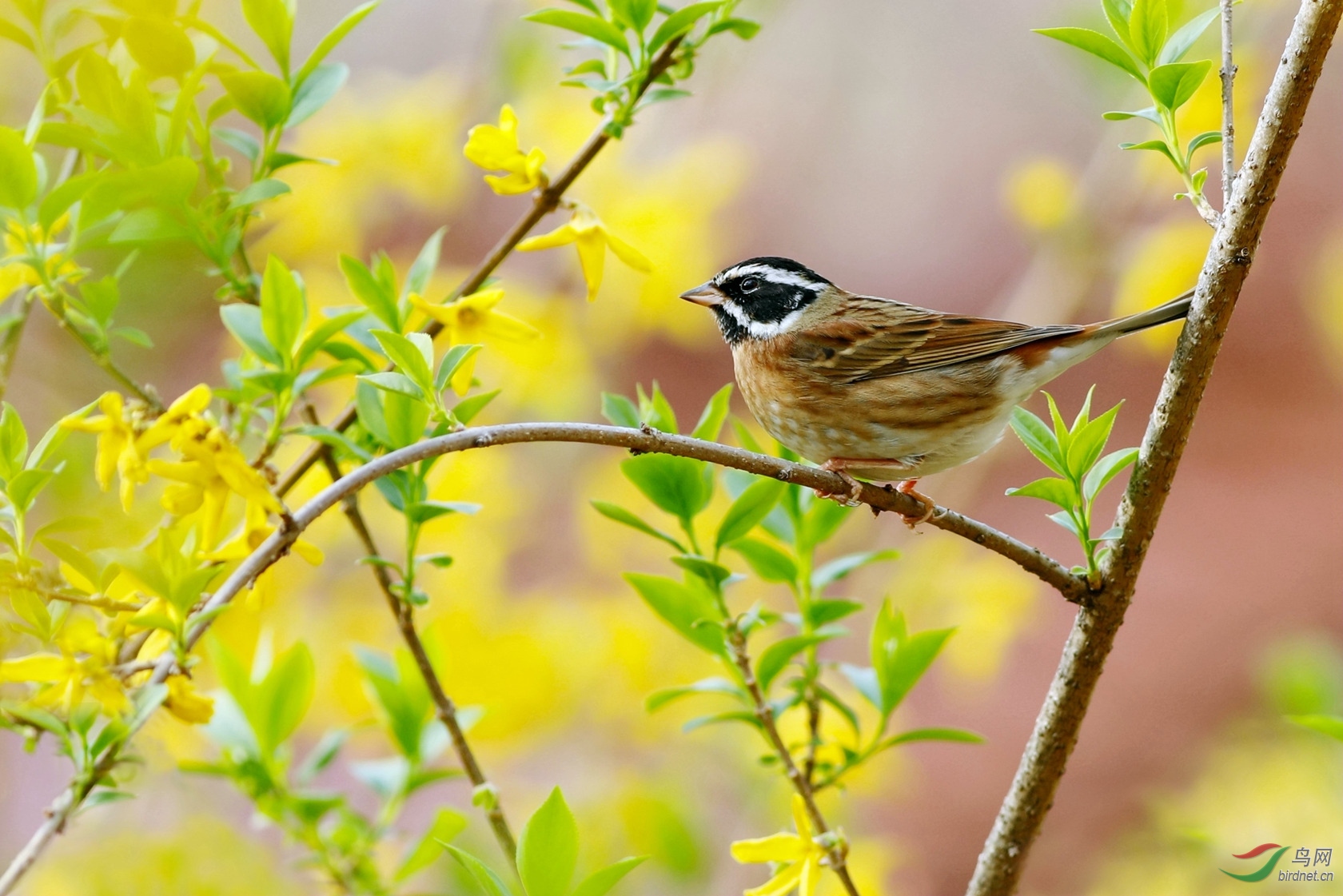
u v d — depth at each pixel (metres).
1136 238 12.54
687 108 14.02
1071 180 14.79
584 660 12.23
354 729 8.90
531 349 11.79
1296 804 10.86
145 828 10.09
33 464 6.02
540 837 5.76
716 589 7.27
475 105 12.46
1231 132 6.18
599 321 12.64
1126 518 6.55
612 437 6.06
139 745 7.24
